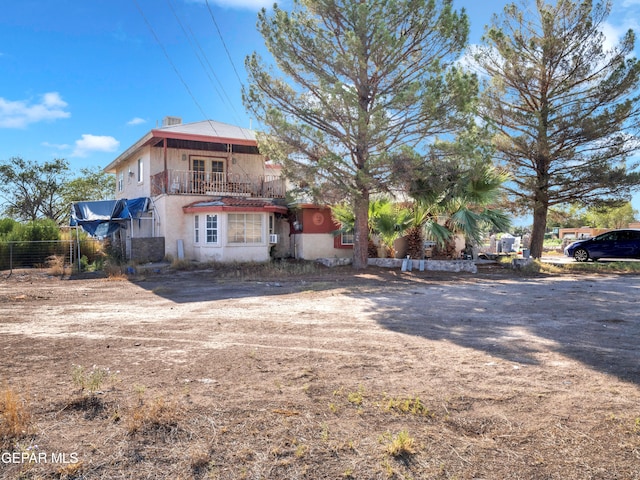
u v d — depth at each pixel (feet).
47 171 111.34
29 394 13.15
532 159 63.36
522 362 16.81
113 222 66.59
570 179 62.08
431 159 48.83
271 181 72.43
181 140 65.10
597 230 123.44
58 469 9.30
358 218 55.42
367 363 16.61
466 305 29.94
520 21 61.26
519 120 61.62
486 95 62.95
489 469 9.53
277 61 50.62
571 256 72.49
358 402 12.84
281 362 16.69
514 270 55.21
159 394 13.26
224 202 61.57
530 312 27.22
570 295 34.35
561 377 15.11
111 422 11.43
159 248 61.77
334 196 49.83
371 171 48.73
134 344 19.35
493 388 14.07
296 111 51.55
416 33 48.42
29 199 109.70
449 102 46.93
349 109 46.83
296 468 9.50
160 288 39.01
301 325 23.45
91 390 13.39
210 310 28.32
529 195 65.72
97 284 43.83
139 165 74.38
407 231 57.52
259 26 50.29
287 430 11.13
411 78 51.24
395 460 9.86
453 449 10.35
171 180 65.72
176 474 9.25
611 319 24.98
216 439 10.63
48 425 11.19
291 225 69.00
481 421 11.76
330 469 9.49
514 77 61.87
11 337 20.67
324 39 48.01
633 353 18.01
